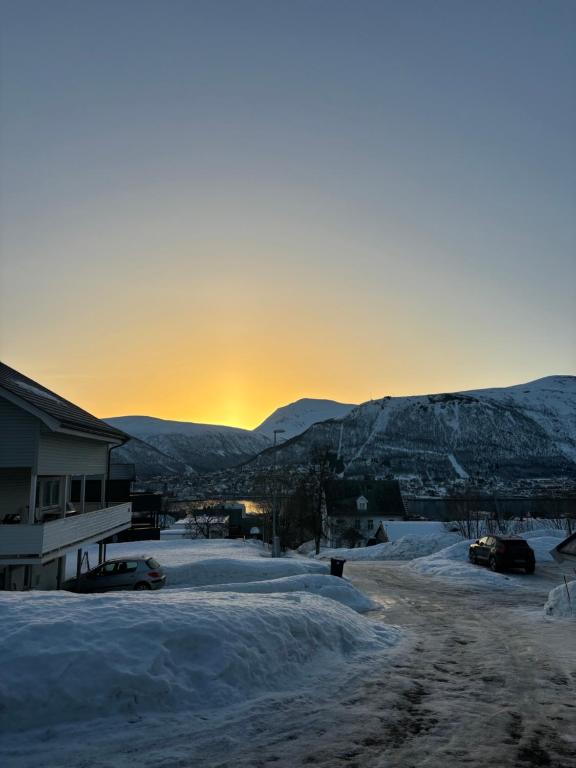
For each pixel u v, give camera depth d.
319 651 10.56
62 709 7.16
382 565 35.41
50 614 8.99
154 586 22.62
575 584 17.09
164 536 70.94
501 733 7.15
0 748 6.48
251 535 77.69
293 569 26.94
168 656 8.37
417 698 8.50
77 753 6.42
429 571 30.02
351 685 9.12
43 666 7.48
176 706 7.70
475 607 18.56
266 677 8.92
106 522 26.39
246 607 10.67
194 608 10.05
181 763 6.25
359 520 87.56
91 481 48.59
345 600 18.91
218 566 26.00
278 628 10.20
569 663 10.51
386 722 7.52
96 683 7.50
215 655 8.73
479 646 12.17
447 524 65.62
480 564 30.94
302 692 8.69
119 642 8.30
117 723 7.16
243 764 6.24
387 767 6.20
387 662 10.64
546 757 6.46
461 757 6.46
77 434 22.66
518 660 10.80
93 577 22.53
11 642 7.79
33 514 19.27
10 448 19.48
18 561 18.28
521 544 28.27
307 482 69.31
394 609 18.31
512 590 23.00
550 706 8.13
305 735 7.07
